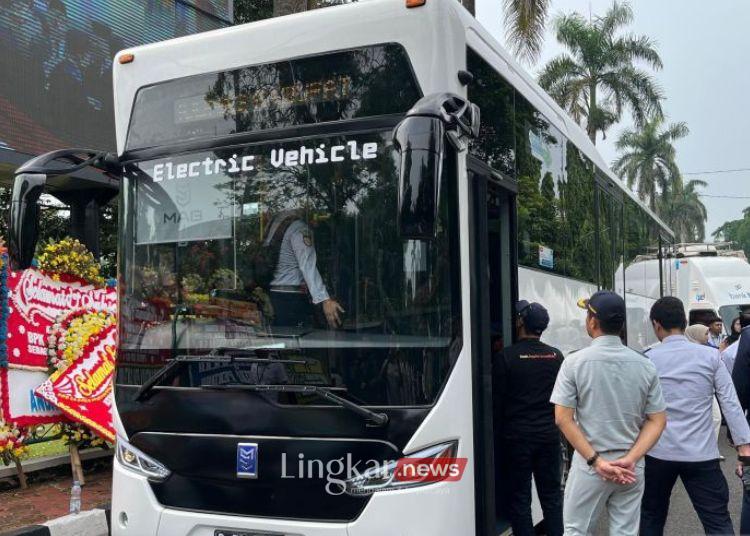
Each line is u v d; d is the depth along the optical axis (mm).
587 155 7777
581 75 32438
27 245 4230
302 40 4336
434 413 3834
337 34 4254
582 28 32031
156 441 4262
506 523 5242
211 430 4125
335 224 4125
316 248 4148
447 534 3814
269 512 3967
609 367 3996
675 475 4746
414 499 3775
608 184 8766
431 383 3869
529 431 5023
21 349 7242
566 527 4113
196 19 12266
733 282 18953
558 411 4086
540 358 5094
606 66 32094
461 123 3723
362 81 4180
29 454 8141
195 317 4371
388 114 4105
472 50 4629
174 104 4621
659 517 4832
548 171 6203
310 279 4129
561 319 6348
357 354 3959
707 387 4742
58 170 4398
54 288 7707
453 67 4133
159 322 4465
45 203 15859
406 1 4125
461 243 4062
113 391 4547
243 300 4266
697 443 4691
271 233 4262
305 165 4238
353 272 4059
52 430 7680
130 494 4309
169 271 4492
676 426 4719
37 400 7352
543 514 5309
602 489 3994
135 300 4570
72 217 10148
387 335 3945
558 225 6410
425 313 3928
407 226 3375
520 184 5410
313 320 4078
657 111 32438
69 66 9984
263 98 4387
